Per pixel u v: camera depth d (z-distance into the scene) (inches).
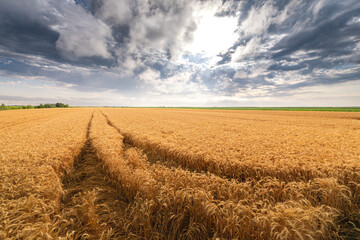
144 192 180.5
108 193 226.1
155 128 706.8
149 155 398.3
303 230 118.2
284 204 149.3
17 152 310.3
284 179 234.2
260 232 124.8
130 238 145.5
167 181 194.2
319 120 1214.3
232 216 133.9
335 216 151.5
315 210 130.6
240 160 285.0
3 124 1005.8
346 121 1119.6
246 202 161.3
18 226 120.0
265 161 260.1
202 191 159.5
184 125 855.7
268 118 1475.1
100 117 1407.5
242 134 565.6
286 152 314.0
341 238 139.1
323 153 296.0
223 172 275.0
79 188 240.4
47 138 468.4
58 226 136.8
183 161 322.7
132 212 160.4
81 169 320.5
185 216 158.6
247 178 231.3
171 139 443.5
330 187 172.9
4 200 153.1
